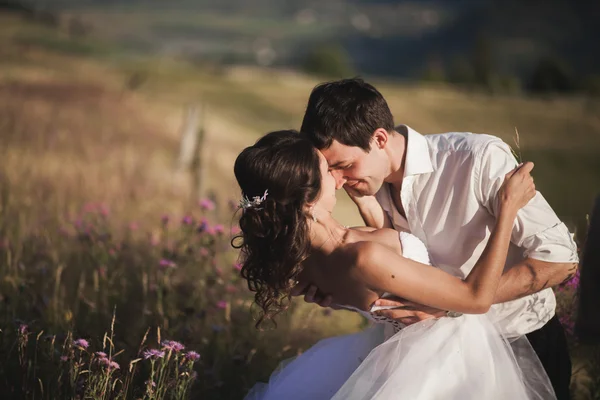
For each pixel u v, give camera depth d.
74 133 13.85
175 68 44.47
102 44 70.25
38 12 73.69
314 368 3.10
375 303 2.62
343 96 2.65
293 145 2.55
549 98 48.09
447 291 2.51
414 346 2.69
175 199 9.24
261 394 3.19
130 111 18.89
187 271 4.55
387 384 2.66
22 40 56.81
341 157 2.68
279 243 2.55
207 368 3.80
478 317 2.78
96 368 3.04
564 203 23.59
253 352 3.92
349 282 2.58
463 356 2.69
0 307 3.93
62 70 32.94
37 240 5.25
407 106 39.59
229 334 4.07
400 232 2.73
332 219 2.66
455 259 2.87
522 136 36.50
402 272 2.50
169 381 2.98
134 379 3.36
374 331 3.11
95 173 9.84
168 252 4.41
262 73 47.16
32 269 4.75
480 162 2.70
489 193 2.70
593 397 3.68
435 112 39.28
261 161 2.53
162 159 13.87
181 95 34.50
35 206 6.60
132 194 8.53
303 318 4.67
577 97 51.69
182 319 4.00
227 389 3.79
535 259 2.69
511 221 2.58
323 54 86.62
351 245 2.56
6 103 15.80
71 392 2.99
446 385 2.66
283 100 38.03
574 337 3.38
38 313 3.96
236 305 4.46
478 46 77.56
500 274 2.55
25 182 7.77
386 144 2.74
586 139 37.56
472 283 2.53
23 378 3.23
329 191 2.66
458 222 2.79
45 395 3.32
